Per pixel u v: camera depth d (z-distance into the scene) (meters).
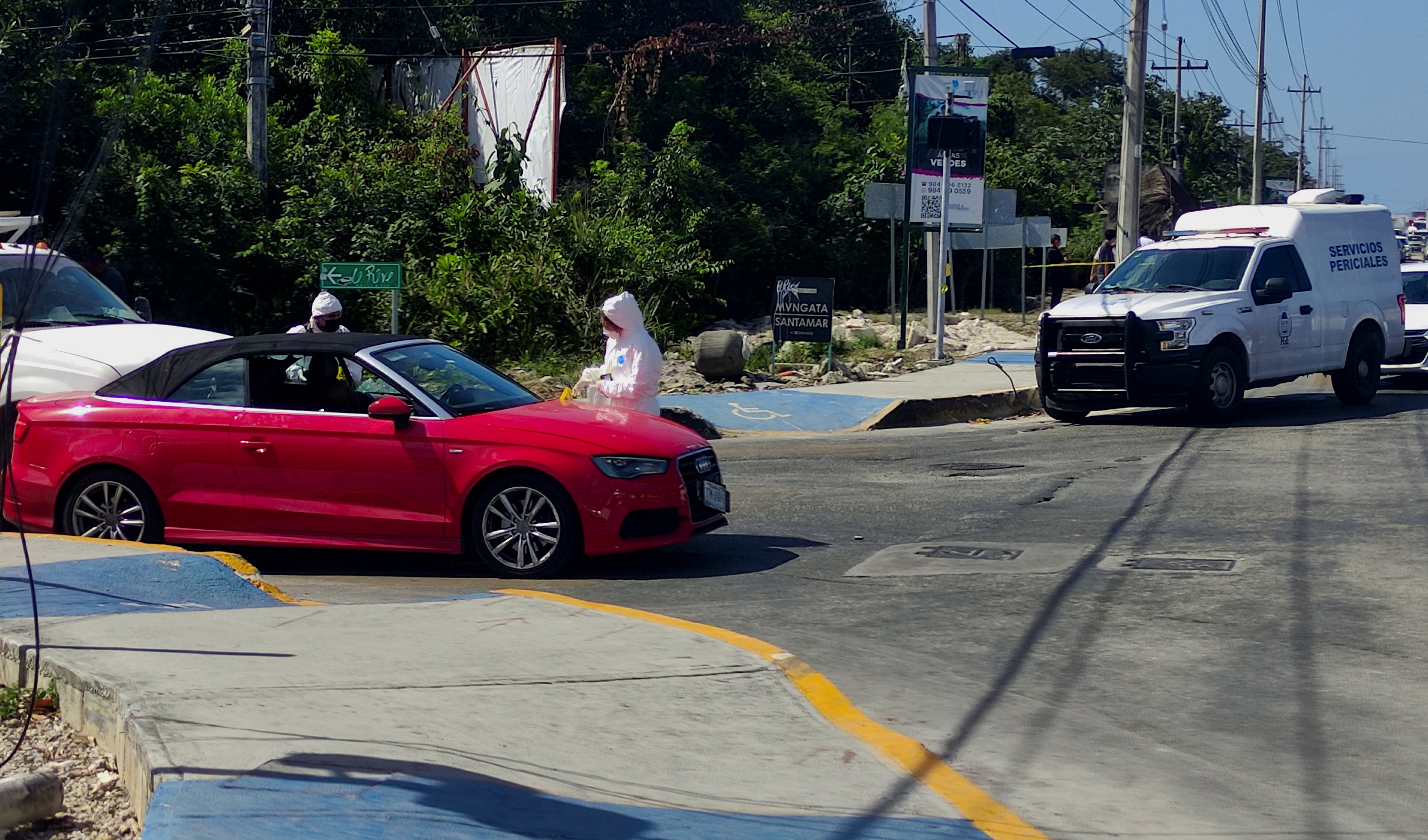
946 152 22.30
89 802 4.59
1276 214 16.55
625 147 33.09
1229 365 15.27
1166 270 16.33
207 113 26.27
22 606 6.56
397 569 8.84
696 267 24.61
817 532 9.77
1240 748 4.99
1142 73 24.25
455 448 8.34
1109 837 4.18
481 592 7.35
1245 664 6.06
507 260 22.84
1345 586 7.46
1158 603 7.20
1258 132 46.81
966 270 41.69
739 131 41.38
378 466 8.41
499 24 38.12
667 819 4.11
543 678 5.56
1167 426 15.45
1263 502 10.22
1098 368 15.57
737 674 5.70
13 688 5.65
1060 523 9.69
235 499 8.61
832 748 4.89
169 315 21.19
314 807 3.98
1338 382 16.94
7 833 4.30
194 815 3.88
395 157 27.55
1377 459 12.23
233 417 8.63
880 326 28.81
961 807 4.35
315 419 8.52
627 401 10.48
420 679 5.47
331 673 5.48
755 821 4.15
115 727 4.97
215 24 32.34
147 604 6.71
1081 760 4.88
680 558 8.95
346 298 22.62
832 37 51.34
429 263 23.72
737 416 16.64
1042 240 28.92
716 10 42.16
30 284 4.16
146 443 8.71
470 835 3.83
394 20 35.03
